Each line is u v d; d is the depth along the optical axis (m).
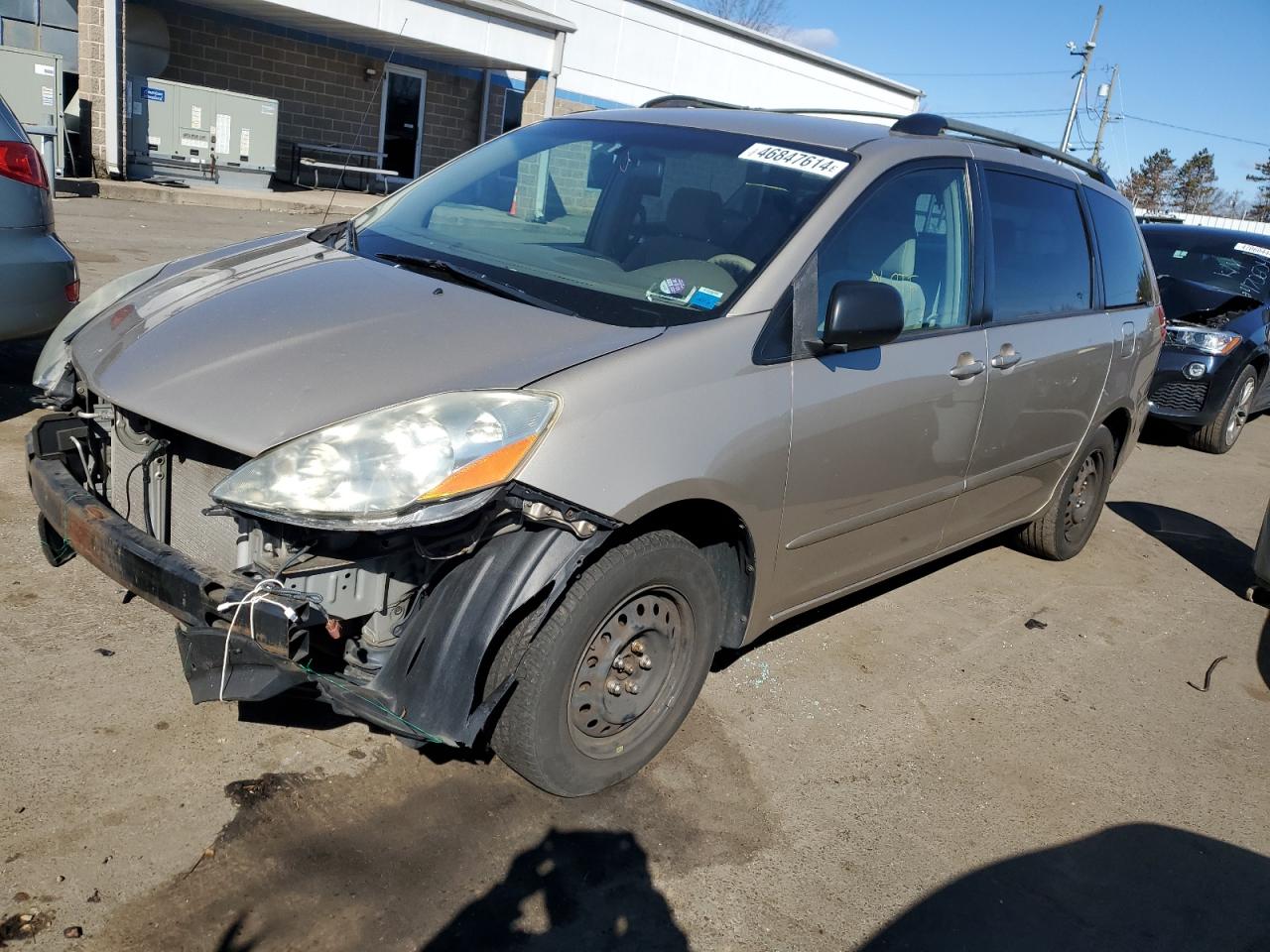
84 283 8.15
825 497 3.21
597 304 2.96
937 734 3.50
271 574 2.35
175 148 15.95
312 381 2.51
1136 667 4.26
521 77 21.84
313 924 2.31
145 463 2.75
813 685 3.68
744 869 2.70
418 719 2.40
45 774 2.63
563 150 3.84
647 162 3.61
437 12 16.70
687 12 21.44
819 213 3.19
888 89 27.06
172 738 2.85
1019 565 5.25
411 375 2.51
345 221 3.83
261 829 2.56
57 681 3.01
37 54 13.35
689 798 2.95
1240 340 8.30
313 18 16.38
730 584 3.17
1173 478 7.66
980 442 3.90
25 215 4.81
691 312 2.94
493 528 2.46
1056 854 2.96
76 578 3.60
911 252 3.52
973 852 2.91
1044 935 2.63
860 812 3.01
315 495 2.27
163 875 2.38
